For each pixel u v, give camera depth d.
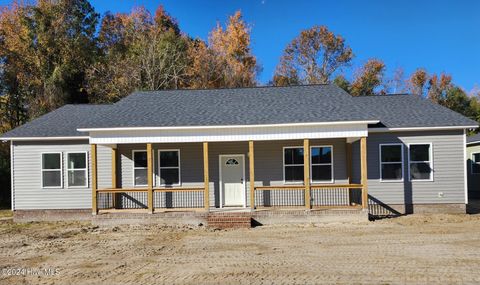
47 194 19.75
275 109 18.81
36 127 20.48
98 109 22.97
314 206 18.02
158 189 17.72
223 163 19.73
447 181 18.78
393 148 19.05
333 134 17.19
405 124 18.80
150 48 37.78
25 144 19.86
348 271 9.72
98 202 19.27
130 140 17.59
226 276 9.55
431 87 55.28
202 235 15.07
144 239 14.49
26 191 19.77
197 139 17.55
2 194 27.62
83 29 41.75
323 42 54.78
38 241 14.44
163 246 13.17
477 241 12.84
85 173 19.80
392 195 18.94
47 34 38.50
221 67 42.84
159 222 17.53
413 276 9.23
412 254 11.25
